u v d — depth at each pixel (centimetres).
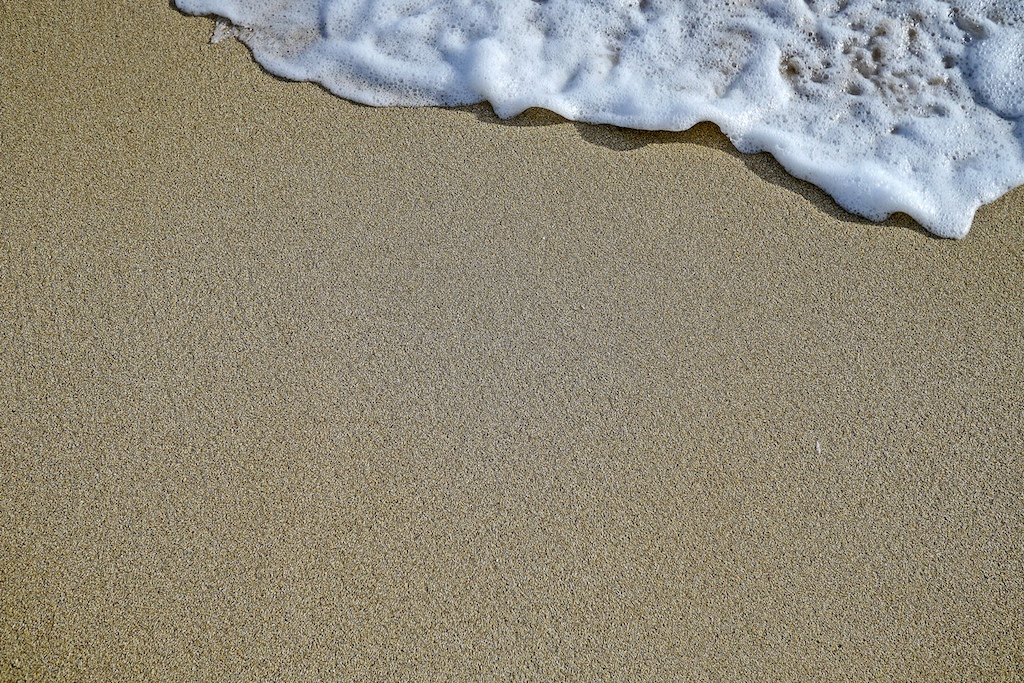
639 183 99
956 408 91
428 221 97
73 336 92
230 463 89
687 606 86
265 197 97
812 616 86
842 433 90
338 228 96
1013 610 86
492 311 94
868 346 93
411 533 87
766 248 96
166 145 99
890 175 99
